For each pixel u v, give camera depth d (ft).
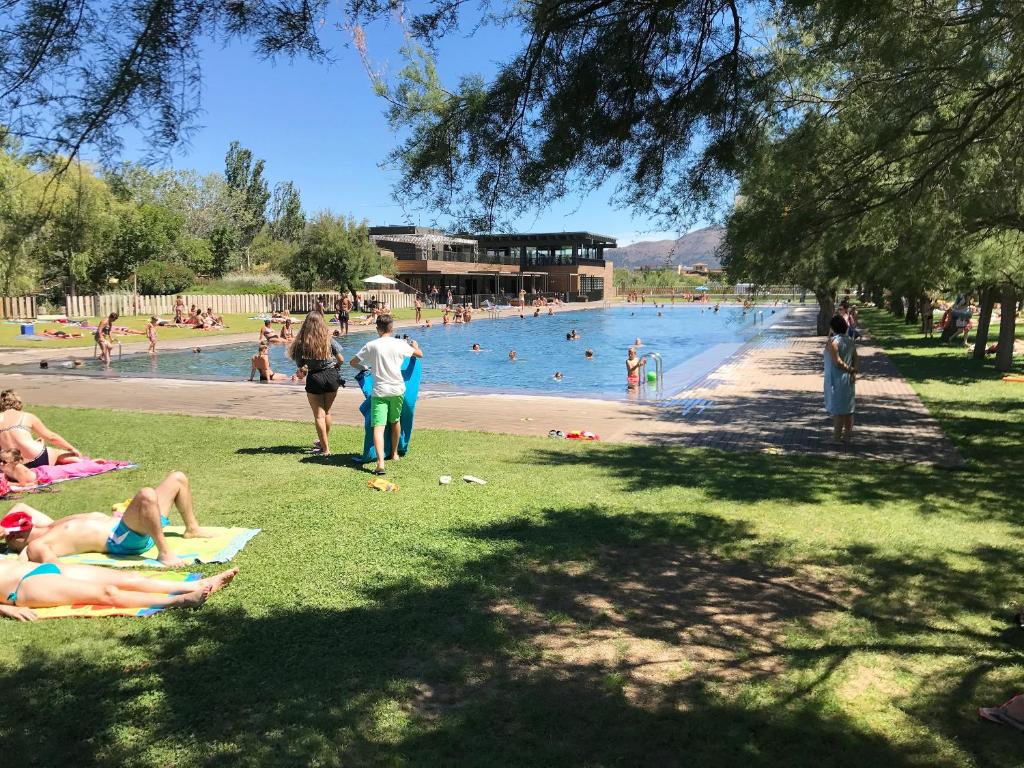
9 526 17.12
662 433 35.42
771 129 16.72
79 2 8.09
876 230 22.79
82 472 25.64
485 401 46.34
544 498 23.32
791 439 33.91
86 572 15.03
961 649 13.58
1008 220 23.36
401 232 235.81
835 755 10.28
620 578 16.89
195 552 17.89
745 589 16.40
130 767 9.73
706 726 10.93
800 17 14.40
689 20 12.86
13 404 25.31
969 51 14.76
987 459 29.35
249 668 12.43
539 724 10.91
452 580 16.47
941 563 17.98
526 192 13.91
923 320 98.58
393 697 11.59
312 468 26.99
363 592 15.72
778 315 193.16
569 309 215.10
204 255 179.52
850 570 17.54
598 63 12.85
